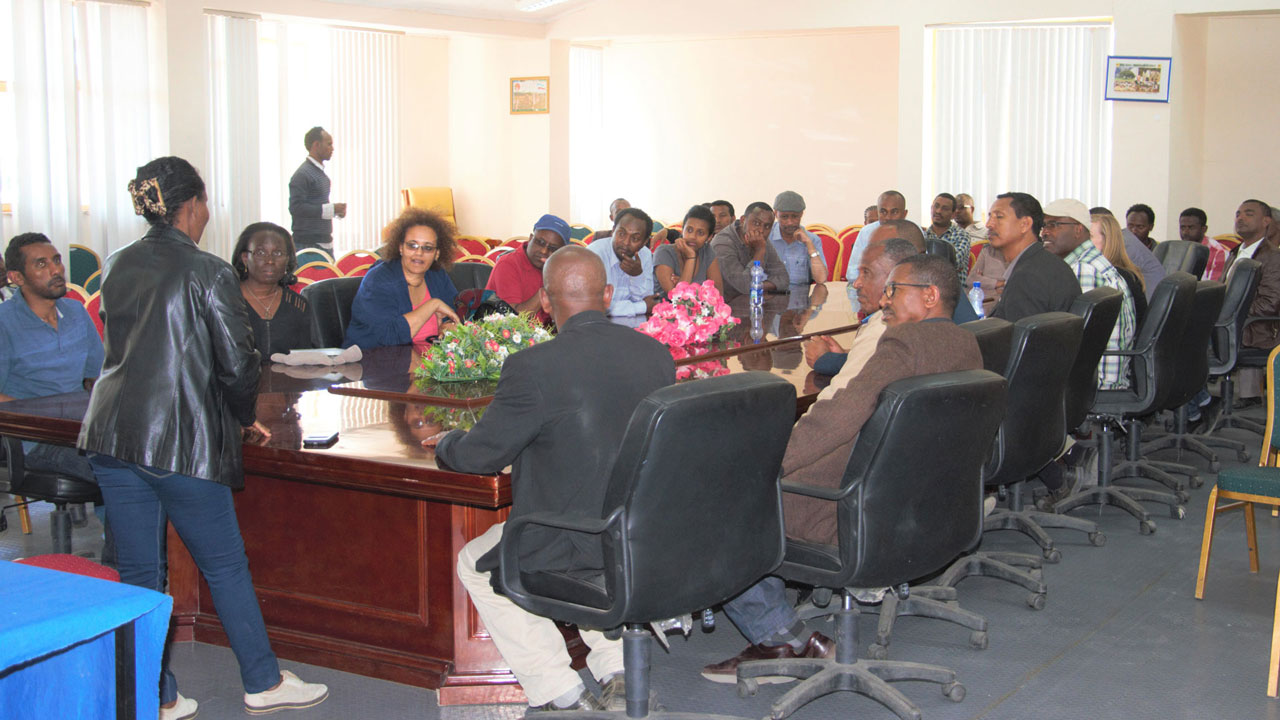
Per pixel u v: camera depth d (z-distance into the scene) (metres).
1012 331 3.23
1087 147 9.65
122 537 2.62
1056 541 4.21
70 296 4.44
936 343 2.51
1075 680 2.92
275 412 3.02
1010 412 3.25
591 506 2.21
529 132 12.08
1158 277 6.35
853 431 2.48
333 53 12.09
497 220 12.63
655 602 2.07
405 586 2.82
